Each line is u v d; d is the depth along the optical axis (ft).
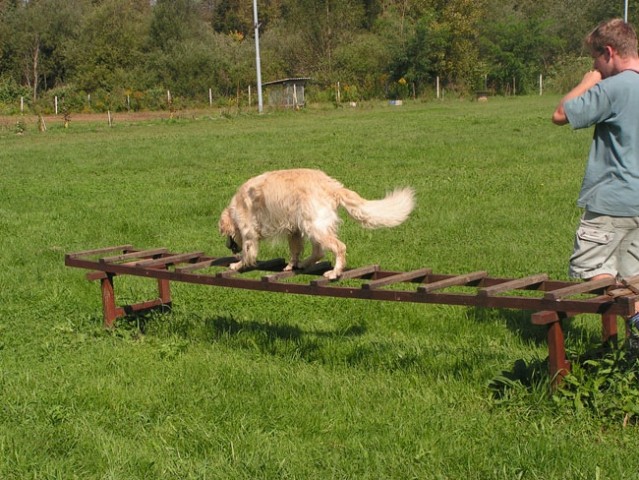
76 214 41.22
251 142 76.95
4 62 197.06
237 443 18.97
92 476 18.40
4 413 20.38
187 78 179.01
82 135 100.22
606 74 20.48
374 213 22.08
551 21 184.65
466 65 180.75
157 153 69.31
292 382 21.07
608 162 20.25
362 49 183.62
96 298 27.81
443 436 18.80
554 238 31.22
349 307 25.76
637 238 20.38
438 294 20.12
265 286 22.00
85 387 21.33
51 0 201.98
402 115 115.14
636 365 19.34
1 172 59.77
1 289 28.76
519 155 57.00
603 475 17.54
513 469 17.78
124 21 194.59
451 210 37.81
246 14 257.96
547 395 19.58
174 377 21.68
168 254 25.61
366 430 19.25
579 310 18.98
